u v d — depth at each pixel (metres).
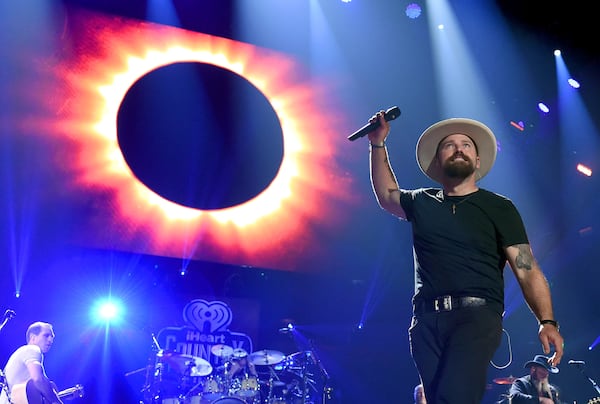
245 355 13.85
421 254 4.18
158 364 13.26
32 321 13.56
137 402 13.91
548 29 16.22
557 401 11.11
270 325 15.57
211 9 15.82
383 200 4.66
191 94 15.31
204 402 12.73
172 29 15.43
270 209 15.45
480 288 3.88
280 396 13.81
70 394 10.65
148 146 14.62
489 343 3.70
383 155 4.80
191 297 14.93
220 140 15.35
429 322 3.96
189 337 14.66
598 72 16.27
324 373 13.70
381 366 15.91
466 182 4.40
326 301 16.12
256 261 14.97
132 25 15.05
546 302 3.79
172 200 14.61
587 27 15.82
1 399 8.80
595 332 15.22
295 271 15.35
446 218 4.13
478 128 4.62
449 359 3.66
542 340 3.68
